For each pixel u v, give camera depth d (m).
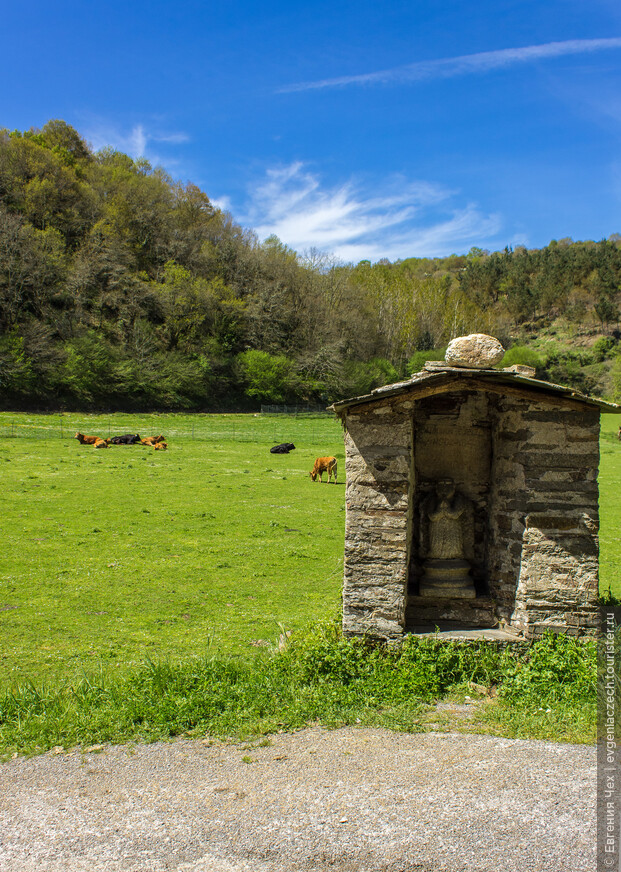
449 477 9.95
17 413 66.38
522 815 5.57
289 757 6.64
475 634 8.95
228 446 48.44
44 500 25.19
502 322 161.75
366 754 6.66
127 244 106.38
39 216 101.88
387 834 5.36
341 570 16.70
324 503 26.50
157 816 5.70
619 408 8.29
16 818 5.71
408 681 8.13
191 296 98.94
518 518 8.98
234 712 7.64
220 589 14.95
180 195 129.75
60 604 13.70
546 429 8.64
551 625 8.70
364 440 8.81
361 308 110.88
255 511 24.42
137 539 19.66
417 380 8.44
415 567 9.91
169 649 11.16
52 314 86.38
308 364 98.38
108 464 36.16
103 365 78.06
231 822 5.57
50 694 8.48
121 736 7.21
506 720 7.35
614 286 194.00
